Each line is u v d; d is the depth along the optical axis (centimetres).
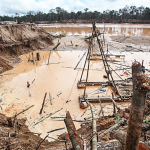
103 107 1227
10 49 2500
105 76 1800
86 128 863
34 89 1545
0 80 1747
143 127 558
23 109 1209
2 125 860
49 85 1633
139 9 9956
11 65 2247
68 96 1410
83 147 349
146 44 3419
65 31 5769
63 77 1839
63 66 2223
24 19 9212
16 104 1275
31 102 1312
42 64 2317
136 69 316
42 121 1078
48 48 3288
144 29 6088
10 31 2789
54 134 959
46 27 7069
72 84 1653
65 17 10819
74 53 2900
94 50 3036
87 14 10919
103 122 789
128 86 1516
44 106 1253
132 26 7281
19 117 1113
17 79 1783
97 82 1614
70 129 337
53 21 10156
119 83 1580
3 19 7925
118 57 2562
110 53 2806
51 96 1408
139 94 242
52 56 2725
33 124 1049
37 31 3478
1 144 624
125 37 4188
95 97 1328
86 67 2169
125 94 1367
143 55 2658
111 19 10319
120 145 384
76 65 2252
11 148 612
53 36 4212
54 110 1206
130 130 267
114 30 5856
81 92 1481
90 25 8275
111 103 1281
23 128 941
